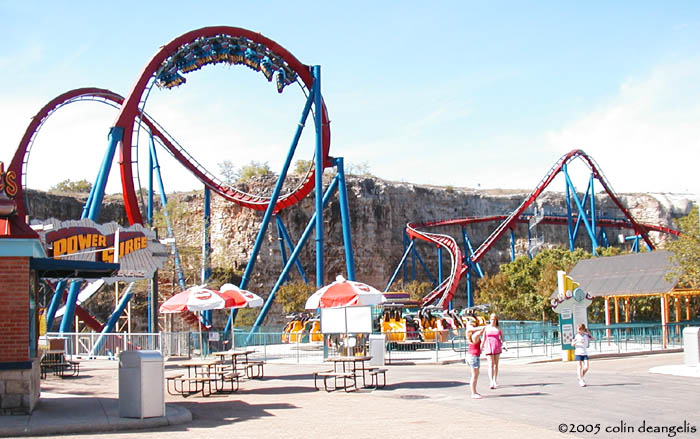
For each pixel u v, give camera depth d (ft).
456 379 87.81
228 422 56.18
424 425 52.49
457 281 235.20
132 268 128.47
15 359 58.03
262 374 96.94
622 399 65.10
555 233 412.57
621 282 181.98
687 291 162.30
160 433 50.80
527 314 243.60
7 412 57.47
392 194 363.15
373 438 47.39
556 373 93.30
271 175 329.52
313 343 167.43
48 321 153.79
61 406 62.69
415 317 167.53
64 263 64.13
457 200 390.63
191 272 273.54
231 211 320.09
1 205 58.75
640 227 318.04
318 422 55.16
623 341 159.53
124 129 149.79
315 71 174.91
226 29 163.12
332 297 97.14
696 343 93.71
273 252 313.12
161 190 219.41
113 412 58.75
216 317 285.23
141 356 56.08
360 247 336.08
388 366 116.26
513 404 63.05
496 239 283.59
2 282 58.29
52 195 301.63
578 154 294.46
